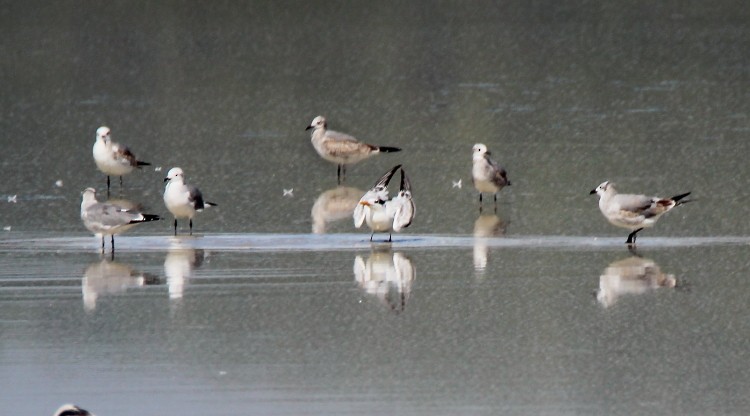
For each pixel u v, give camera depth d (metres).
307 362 15.40
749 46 47.91
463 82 40.81
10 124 34.19
